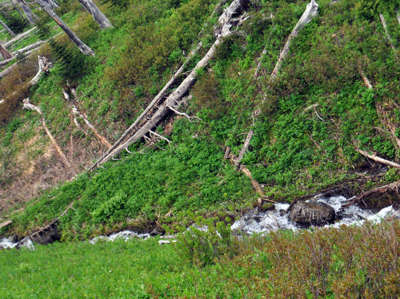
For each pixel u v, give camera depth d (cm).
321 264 645
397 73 1568
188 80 2192
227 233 949
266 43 2017
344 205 1490
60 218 2042
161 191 1902
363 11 1792
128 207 1906
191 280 788
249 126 1878
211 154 1953
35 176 2556
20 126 2948
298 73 1806
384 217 1345
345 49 1753
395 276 535
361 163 1569
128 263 1134
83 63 2869
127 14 3106
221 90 2081
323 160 1641
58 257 1483
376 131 1575
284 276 661
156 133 2205
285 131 1761
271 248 803
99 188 2095
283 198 1620
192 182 1877
